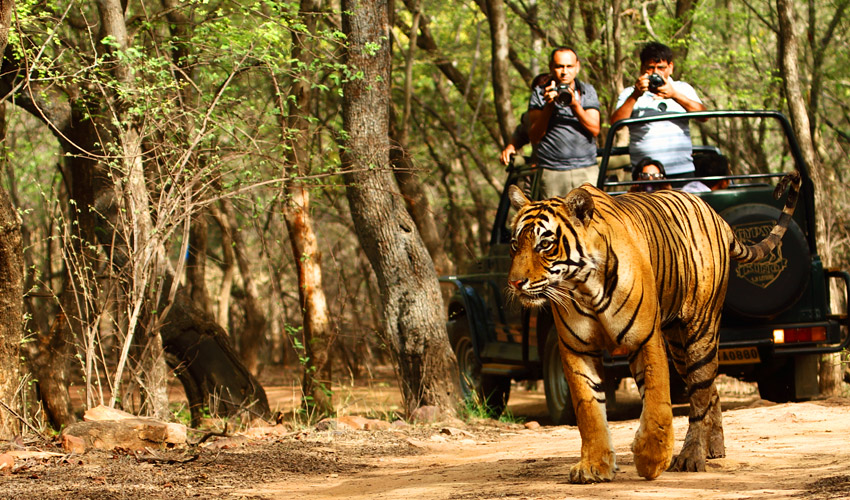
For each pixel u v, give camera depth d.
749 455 7.74
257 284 31.11
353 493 7.00
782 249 10.81
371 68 12.46
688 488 6.19
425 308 12.73
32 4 10.85
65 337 12.61
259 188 11.89
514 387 21.36
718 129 20.34
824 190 16.58
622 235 6.46
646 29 19.75
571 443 9.56
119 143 11.67
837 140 21.55
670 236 7.05
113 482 7.44
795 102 13.52
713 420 7.49
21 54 10.70
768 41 22.53
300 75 12.37
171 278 13.20
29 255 18.59
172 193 10.73
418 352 12.67
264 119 11.62
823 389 13.30
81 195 13.11
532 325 12.43
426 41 23.00
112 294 11.48
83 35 13.71
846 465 6.78
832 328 11.20
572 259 6.31
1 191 9.31
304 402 13.84
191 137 11.16
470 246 27.41
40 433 9.38
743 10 21.91
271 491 7.23
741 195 11.10
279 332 29.92
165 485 7.36
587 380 6.65
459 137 23.42
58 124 12.17
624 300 6.39
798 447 8.09
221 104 11.75
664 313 7.05
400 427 11.66
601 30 19.38
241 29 11.74
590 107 12.02
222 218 23.22
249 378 14.02
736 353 11.21
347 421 11.56
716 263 7.36
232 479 7.76
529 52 21.25
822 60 20.03
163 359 11.70
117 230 11.34
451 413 12.59
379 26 12.52
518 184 13.16
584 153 11.89
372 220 12.66
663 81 11.42
